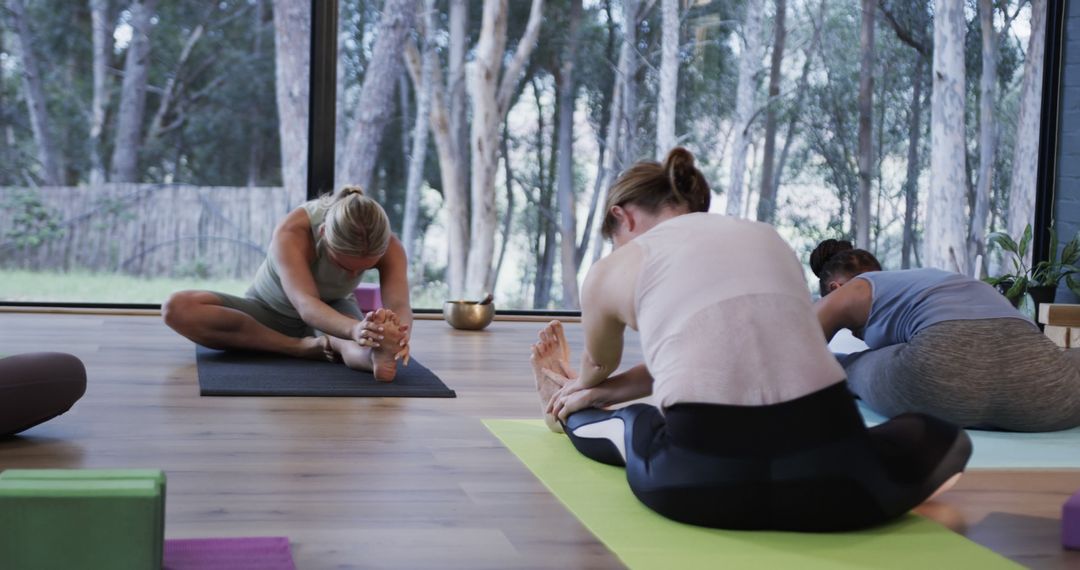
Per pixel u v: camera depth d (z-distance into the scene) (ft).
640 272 6.64
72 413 9.46
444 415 9.98
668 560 5.91
